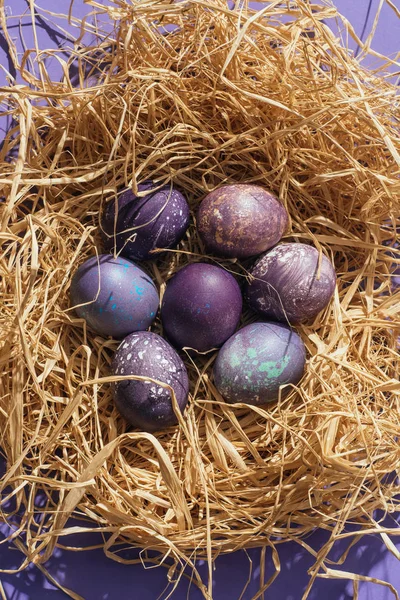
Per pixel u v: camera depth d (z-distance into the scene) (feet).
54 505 1.69
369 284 1.77
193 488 1.67
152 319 1.71
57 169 1.68
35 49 1.76
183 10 1.62
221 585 1.72
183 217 1.72
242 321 1.79
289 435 1.71
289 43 1.70
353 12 1.90
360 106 1.71
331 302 1.76
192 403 1.70
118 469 1.66
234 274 1.78
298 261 1.67
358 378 1.67
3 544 1.72
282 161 1.74
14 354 1.65
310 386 1.69
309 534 1.74
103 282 1.65
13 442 1.62
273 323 1.69
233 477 1.66
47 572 1.69
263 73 1.74
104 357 1.76
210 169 1.75
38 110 1.75
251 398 1.65
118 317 1.66
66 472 1.70
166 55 1.72
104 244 1.74
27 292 1.54
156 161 1.77
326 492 1.65
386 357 1.77
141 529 1.63
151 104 1.70
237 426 1.66
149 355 1.63
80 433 1.65
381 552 1.75
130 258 1.73
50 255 1.75
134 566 1.72
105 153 1.76
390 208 1.75
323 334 1.75
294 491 1.65
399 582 1.74
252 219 1.66
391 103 1.73
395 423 1.68
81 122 1.74
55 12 1.86
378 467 1.65
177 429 1.72
